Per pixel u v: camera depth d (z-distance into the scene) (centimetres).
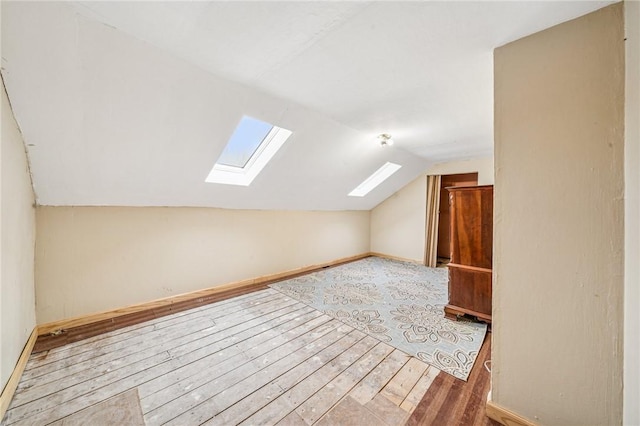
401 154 360
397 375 166
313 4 103
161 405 140
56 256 220
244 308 272
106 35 117
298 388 154
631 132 95
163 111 166
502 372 129
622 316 101
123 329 223
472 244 241
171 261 285
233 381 160
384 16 109
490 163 400
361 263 491
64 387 152
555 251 115
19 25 105
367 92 179
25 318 181
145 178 222
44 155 172
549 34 114
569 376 113
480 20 111
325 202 425
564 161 112
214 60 140
